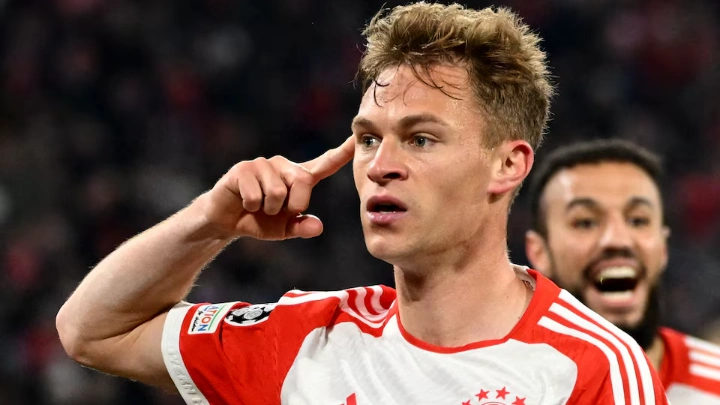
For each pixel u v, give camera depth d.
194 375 6.88
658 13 31.78
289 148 29.45
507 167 6.24
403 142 5.95
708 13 31.98
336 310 6.85
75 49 30.48
